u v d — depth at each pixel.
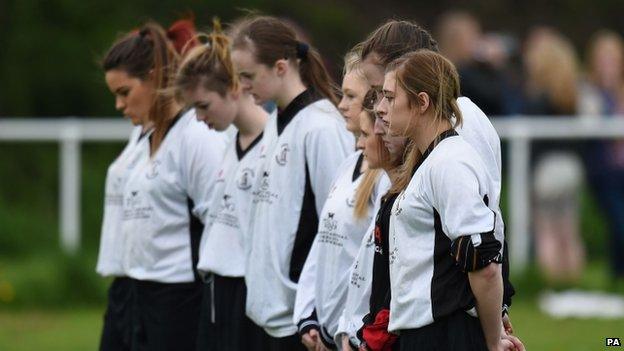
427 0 66.56
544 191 35.53
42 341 30.12
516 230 35.22
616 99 39.66
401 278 14.91
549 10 67.62
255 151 19.58
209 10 56.75
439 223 14.58
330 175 18.39
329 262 17.56
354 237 17.28
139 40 21.44
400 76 14.90
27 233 41.38
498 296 14.25
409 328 14.83
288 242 18.66
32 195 45.62
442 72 14.82
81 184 38.97
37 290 35.84
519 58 43.97
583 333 29.38
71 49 54.34
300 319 17.84
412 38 16.48
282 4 60.41
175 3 56.19
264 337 19.30
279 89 18.80
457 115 14.85
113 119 54.25
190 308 20.92
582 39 67.88
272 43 18.69
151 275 20.89
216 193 20.08
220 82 19.47
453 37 38.41
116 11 55.28
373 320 15.95
